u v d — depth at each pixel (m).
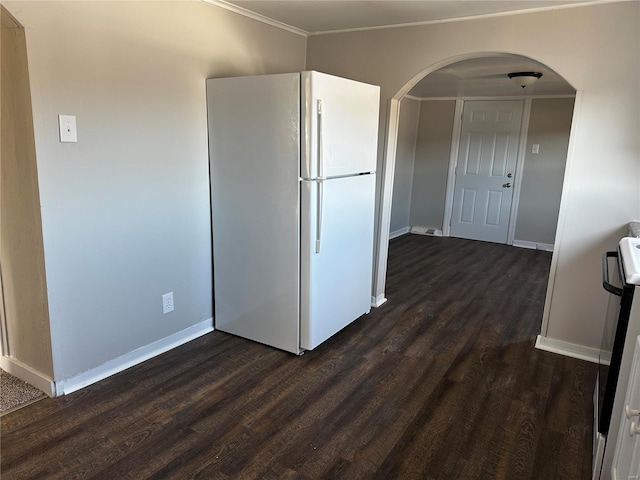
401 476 1.79
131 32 2.29
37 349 2.27
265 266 2.77
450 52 3.01
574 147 2.68
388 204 3.54
